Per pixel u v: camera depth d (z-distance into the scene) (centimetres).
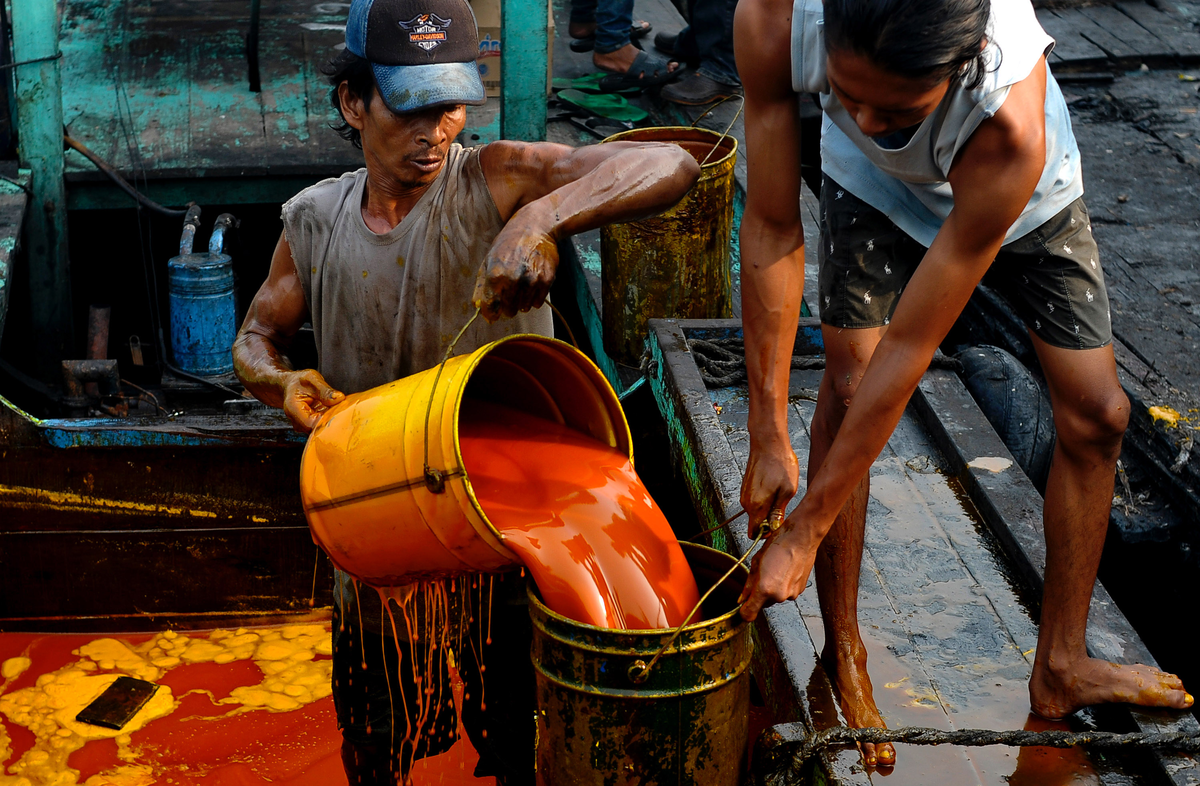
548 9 738
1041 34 216
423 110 300
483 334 330
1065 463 269
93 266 761
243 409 516
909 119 209
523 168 309
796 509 247
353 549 289
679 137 518
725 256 521
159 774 432
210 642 505
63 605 502
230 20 861
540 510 277
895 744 278
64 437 468
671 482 512
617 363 534
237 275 739
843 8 197
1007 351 552
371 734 381
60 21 844
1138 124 764
